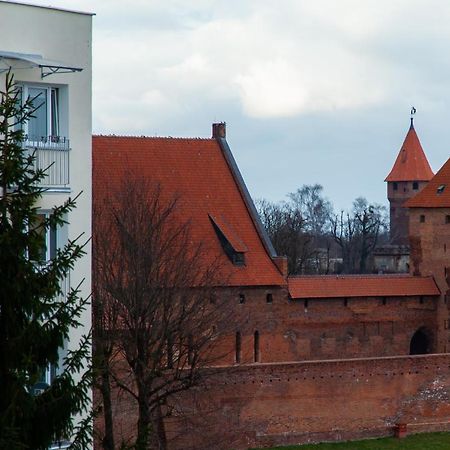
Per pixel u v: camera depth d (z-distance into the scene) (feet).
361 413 427.74
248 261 507.71
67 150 192.03
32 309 152.25
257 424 400.88
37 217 154.20
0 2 185.37
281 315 517.14
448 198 584.81
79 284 178.81
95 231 303.89
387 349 556.92
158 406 317.42
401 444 426.10
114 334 276.62
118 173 477.77
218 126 530.27
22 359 150.92
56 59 191.72
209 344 381.81
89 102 195.52
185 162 509.35
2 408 151.43
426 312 571.28
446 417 447.42
